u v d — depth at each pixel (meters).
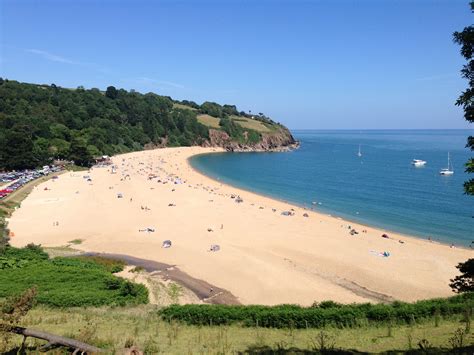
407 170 148.50
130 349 14.69
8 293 33.12
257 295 38.97
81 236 59.00
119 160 155.00
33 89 180.62
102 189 95.50
